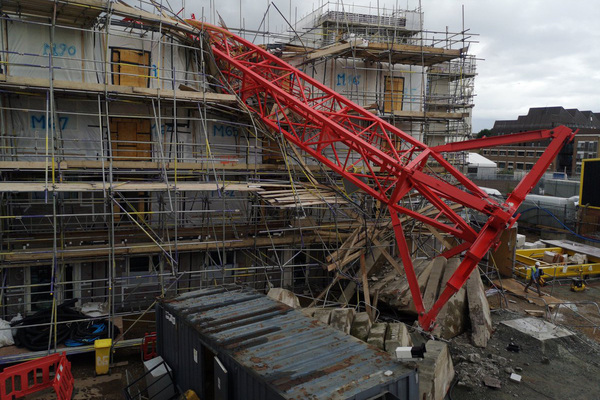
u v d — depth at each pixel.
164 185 14.49
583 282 22.33
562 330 15.91
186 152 18.16
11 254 14.06
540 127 91.44
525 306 19.08
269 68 18.69
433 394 10.59
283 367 8.30
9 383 12.80
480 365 13.44
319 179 20.42
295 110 17.44
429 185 13.29
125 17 15.29
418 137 25.19
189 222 17.55
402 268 19.25
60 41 16.06
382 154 14.34
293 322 10.62
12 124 15.53
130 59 17.25
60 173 13.98
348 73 23.11
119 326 14.98
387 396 7.58
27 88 14.07
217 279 18.39
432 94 26.02
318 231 18.00
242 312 11.34
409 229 19.64
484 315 15.65
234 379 8.73
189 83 18.50
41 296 16.05
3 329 12.94
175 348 11.60
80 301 16.20
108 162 15.66
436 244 23.20
